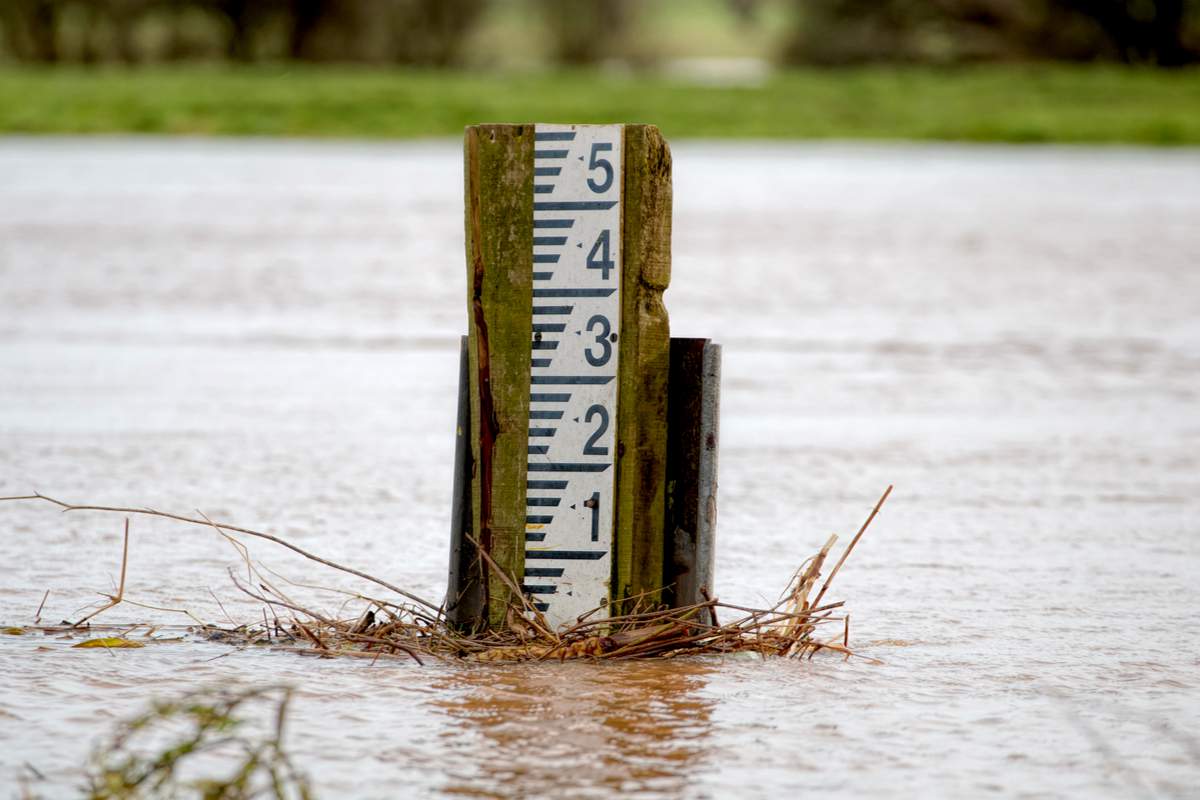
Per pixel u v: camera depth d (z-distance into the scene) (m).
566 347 9.95
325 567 12.24
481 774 7.73
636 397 9.91
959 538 13.60
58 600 11.10
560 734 8.34
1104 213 41.50
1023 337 24.86
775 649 10.18
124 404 18.83
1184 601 11.67
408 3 127.06
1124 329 25.72
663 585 10.18
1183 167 55.03
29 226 35.59
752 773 7.84
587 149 9.92
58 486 14.77
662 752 8.12
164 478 15.16
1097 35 113.50
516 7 135.12
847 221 39.03
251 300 27.08
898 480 15.82
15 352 22.17
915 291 29.22
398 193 43.44
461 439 10.18
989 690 9.38
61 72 87.31
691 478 10.11
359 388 20.11
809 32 124.00
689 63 153.75
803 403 19.78
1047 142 64.31
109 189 43.09
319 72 93.94
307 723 8.43
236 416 18.27
